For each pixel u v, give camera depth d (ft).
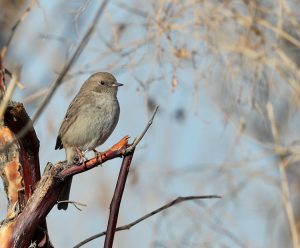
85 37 19.94
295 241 39.45
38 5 30.96
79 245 25.55
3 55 28.25
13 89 21.65
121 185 23.81
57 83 19.42
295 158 41.37
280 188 43.24
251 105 39.78
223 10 39.11
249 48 39.55
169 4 37.78
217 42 38.70
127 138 24.30
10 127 24.47
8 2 38.75
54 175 24.16
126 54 37.45
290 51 43.32
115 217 23.49
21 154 25.49
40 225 25.99
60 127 43.09
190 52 37.63
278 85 42.63
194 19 38.19
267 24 39.83
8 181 25.66
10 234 24.08
